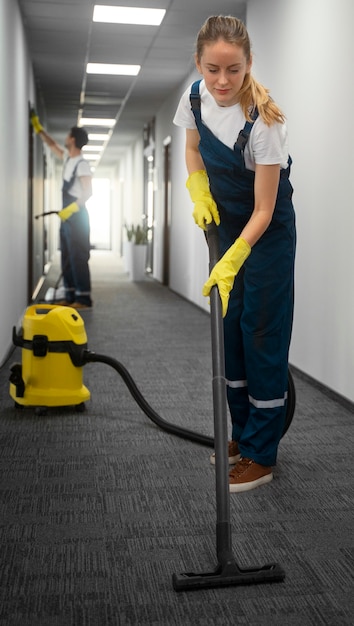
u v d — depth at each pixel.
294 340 3.67
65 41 5.66
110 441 2.41
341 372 3.02
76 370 2.73
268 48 4.08
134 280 9.12
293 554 1.59
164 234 8.50
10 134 4.12
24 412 2.76
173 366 3.70
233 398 2.11
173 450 2.33
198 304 6.30
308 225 3.44
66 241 5.94
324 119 3.20
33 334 2.69
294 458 2.27
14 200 4.42
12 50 4.23
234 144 1.72
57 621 1.30
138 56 6.13
